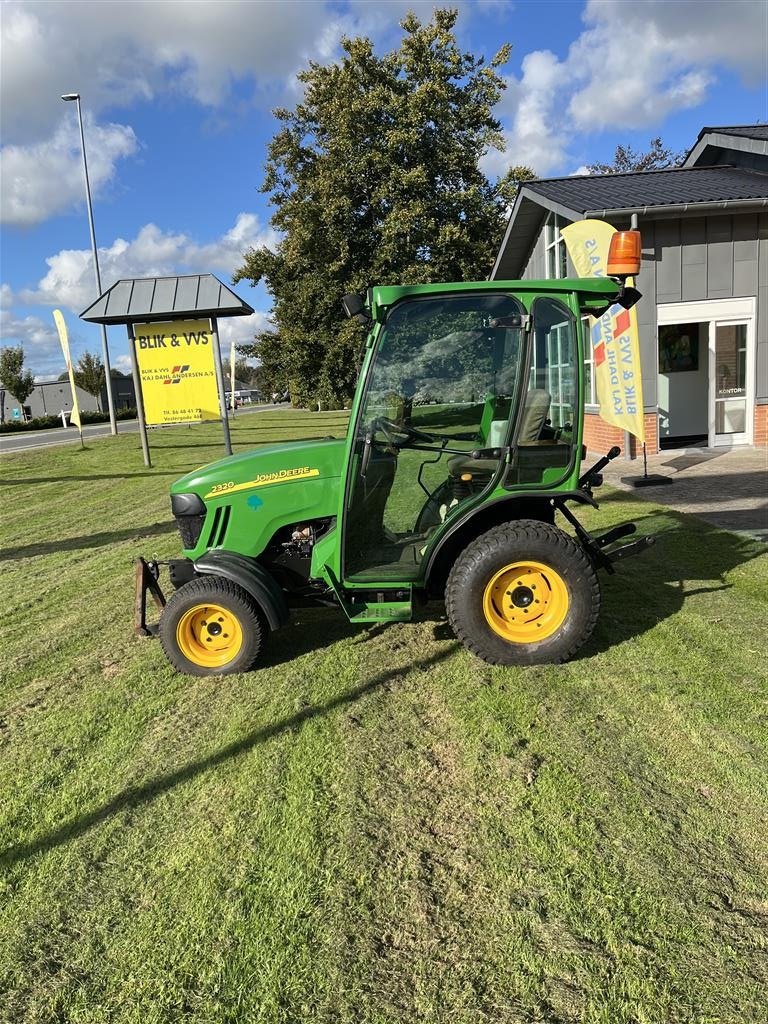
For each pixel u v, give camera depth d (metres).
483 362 3.74
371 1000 1.89
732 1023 1.77
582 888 2.23
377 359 3.69
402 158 22.42
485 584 3.71
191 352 12.54
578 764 2.89
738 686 3.45
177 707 3.65
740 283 10.06
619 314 8.15
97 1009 1.92
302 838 2.54
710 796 2.64
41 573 6.59
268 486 4.02
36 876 2.45
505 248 14.38
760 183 10.41
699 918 2.09
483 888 2.26
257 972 2.00
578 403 3.78
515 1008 1.84
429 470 3.90
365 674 3.87
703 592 4.77
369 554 3.94
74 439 24.08
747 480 8.26
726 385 10.65
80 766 3.14
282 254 25.52
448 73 22.55
